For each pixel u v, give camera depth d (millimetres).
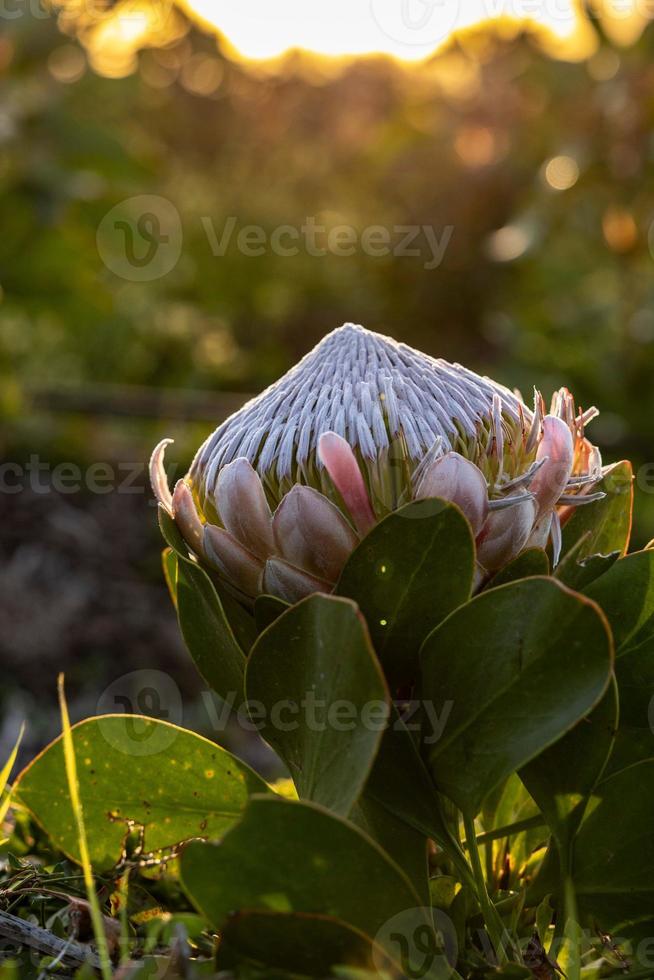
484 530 906
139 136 3180
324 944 863
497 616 891
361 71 4230
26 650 2016
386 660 917
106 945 932
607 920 921
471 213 3533
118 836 980
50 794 973
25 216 2480
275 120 4523
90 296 2678
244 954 866
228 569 917
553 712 885
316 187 4152
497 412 911
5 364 2787
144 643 2105
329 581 907
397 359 933
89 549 2332
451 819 938
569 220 2637
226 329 3570
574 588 930
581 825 923
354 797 859
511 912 936
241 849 856
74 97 2836
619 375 2627
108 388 3066
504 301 3582
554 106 2781
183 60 4605
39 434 2688
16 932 938
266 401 937
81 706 1898
